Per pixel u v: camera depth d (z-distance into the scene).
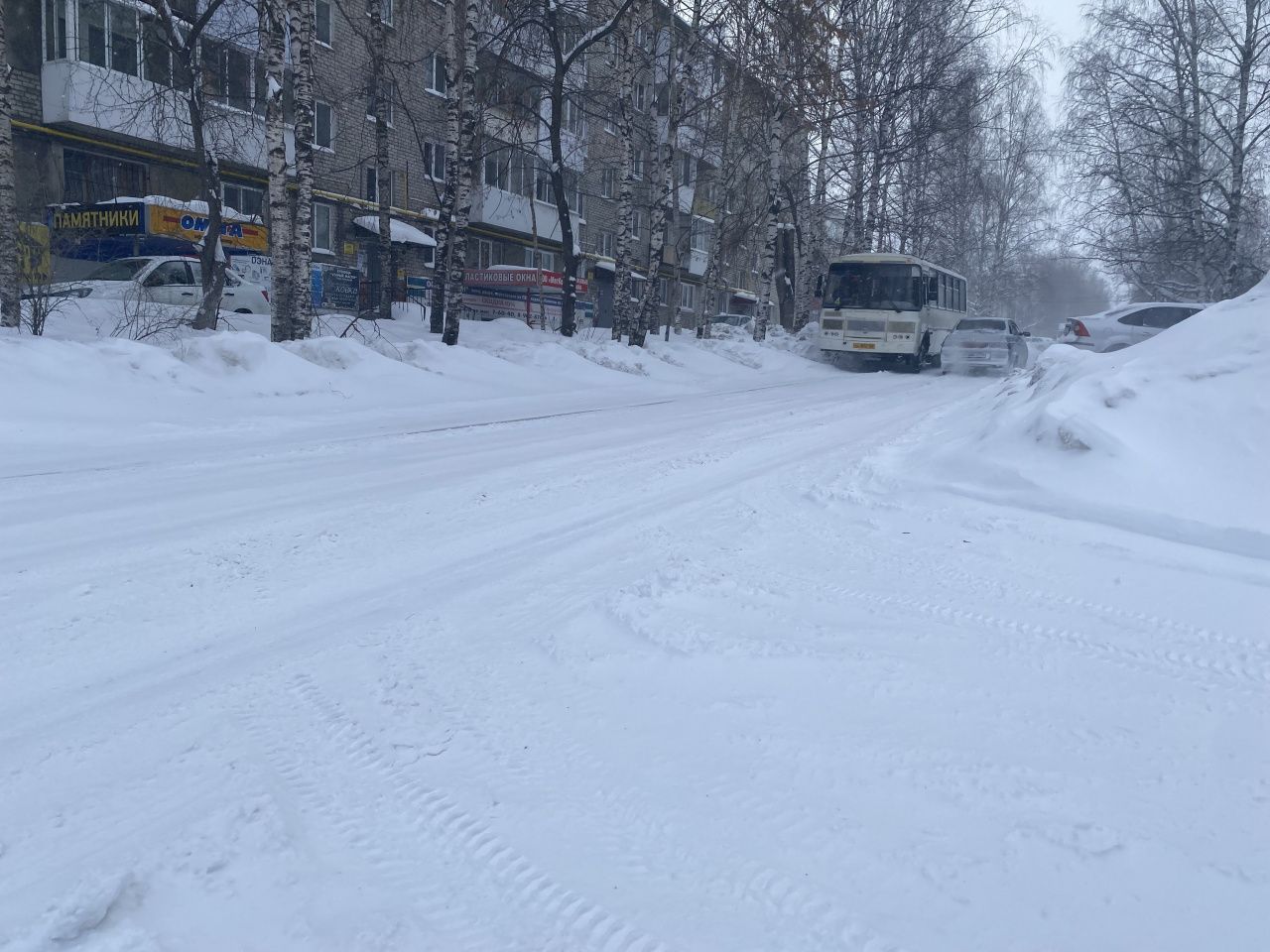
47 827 2.58
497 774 2.92
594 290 40.84
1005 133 40.81
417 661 3.79
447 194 17.84
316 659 3.80
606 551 5.46
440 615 4.34
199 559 5.12
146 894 2.29
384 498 6.77
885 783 2.87
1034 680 3.67
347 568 5.05
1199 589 4.82
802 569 5.16
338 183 28.80
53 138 22.55
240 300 20.56
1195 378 6.82
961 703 3.45
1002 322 24.56
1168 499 6.01
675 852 2.51
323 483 7.27
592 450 9.29
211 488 6.98
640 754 3.04
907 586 4.88
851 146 28.28
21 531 5.64
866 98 24.27
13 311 12.42
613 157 33.75
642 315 22.02
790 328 33.28
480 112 22.34
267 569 4.99
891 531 6.04
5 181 12.23
